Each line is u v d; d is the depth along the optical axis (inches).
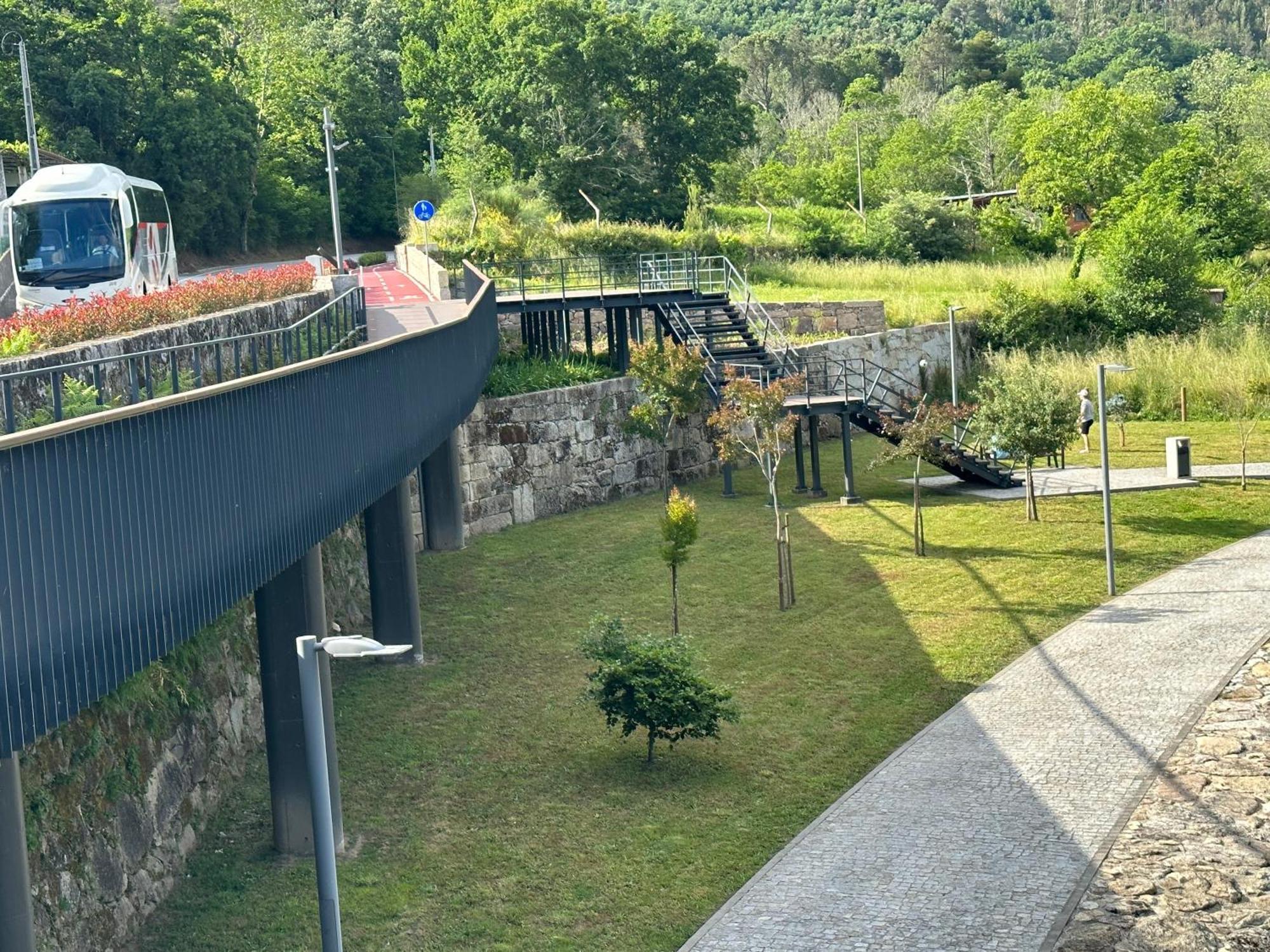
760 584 1135.6
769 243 2630.4
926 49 6569.9
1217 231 2997.0
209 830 692.7
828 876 619.8
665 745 799.1
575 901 613.0
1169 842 636.1
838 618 1037.8
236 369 705.6
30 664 382.0
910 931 561.3
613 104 3216.0
